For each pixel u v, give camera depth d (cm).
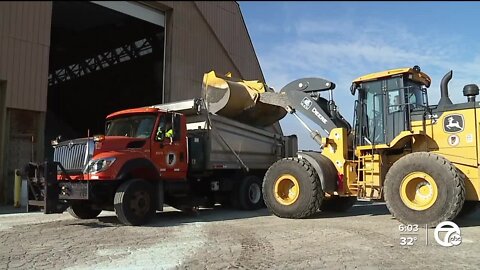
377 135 948
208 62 2216
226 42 2341
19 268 539
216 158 1139
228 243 690
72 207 971
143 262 566
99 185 883
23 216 1055
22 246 669
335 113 1075
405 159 837
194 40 2134
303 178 980
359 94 980
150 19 1969
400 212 827
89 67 2980
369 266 546
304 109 1095
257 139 1298
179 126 1027
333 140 1010
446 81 884
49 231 812
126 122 1012
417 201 824
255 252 624
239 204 1204
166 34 2025
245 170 1248
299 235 760
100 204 926
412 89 941
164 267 542
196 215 1077
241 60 2462
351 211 1166
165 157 984
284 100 1141
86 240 718
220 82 1202
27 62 1475
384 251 627
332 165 998
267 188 1038
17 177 1284
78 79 3084
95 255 607
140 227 860
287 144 1421
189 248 652
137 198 886
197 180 1162
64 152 905
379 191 924
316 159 990
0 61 1400
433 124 880
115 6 1841
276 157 1371
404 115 911
